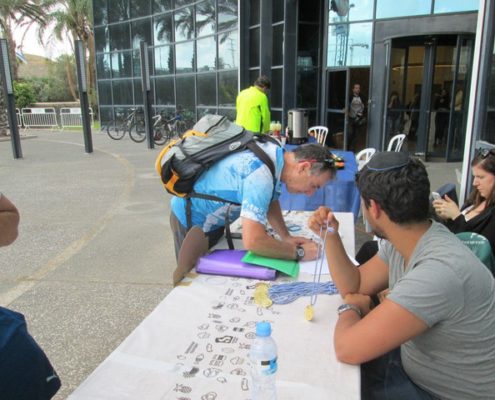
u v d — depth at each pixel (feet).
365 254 8.48
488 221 8.30
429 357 4.54
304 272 6.73
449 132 30.19
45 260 14.25
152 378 4.31
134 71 56.24
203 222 7.69
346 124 33.42
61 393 8.04
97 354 9.23
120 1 55.77
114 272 13.24
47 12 102.12
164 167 7.38
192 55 47.14
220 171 7.11
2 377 3.95
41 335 9.93
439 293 4.12
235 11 39.22
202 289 6.20
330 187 13.16
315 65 35.40
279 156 7.14
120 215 19.27
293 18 33.91
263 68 36.99
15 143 36.45
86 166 32.58
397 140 22.81
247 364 4.51
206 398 4.03
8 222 4.35
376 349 4.29
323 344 4.87
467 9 28.22
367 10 31.22
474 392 4.40
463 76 29.50
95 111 93.81
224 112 43.21
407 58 30.40
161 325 5.25
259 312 5.57
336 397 4.04
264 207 6.81
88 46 98.53
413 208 4.45
